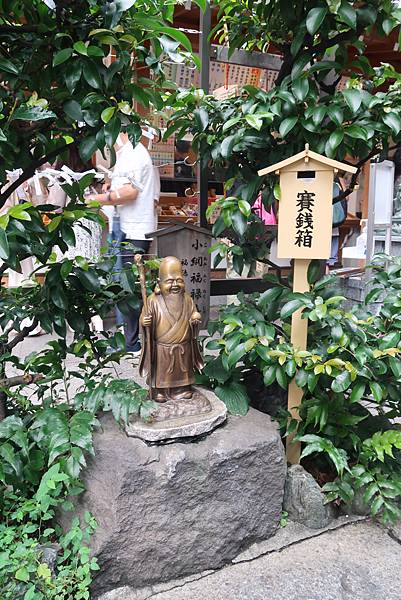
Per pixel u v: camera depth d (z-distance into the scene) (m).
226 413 2.58
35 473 2.29
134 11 2.12
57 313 2.50
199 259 4.30
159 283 2.50
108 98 2.12
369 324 2.72
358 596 2.21
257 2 3.16
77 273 2.43
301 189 2.57
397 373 2.46
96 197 4.47
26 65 2.09
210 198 6.80
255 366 3.06
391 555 2.46
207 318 4.45
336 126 2.67
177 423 2.38
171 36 2.12
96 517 2.22
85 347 2.72
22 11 2.07
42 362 2.64
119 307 2.70
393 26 2.65
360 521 2.71
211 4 4.04
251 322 2.79
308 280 2.69
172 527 2.26
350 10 2.47
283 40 3.22
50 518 2.26
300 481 2.65
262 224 3.16
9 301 2.60
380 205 4.79
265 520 2.52
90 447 2.15
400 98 2.70
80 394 2.48
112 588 2.21
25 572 1.93
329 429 2.72
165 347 2.46
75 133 2.37
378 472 2.63
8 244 1.82
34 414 2.54
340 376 2.44
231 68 4.71
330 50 2.98
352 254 6.43
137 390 2.41
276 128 2.83
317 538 2.58
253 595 2.21
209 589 2.25
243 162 3.10
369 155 3.06
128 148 4.52
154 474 2.21
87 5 2.02
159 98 2.27
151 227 4.69
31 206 2.08
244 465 2.40
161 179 6.74
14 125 2.14
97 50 1.92
